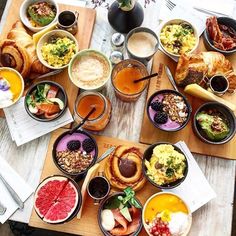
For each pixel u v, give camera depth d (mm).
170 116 868
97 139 886
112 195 820
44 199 819
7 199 862
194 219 846
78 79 893
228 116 878
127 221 814
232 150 877
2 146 899
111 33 966
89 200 848
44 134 897
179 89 919
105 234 802
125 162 850
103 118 851
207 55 890
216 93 885
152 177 818
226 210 853
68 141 867
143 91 892
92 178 822
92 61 903
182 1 972
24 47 916
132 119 909
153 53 893
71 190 824
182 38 914
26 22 951
